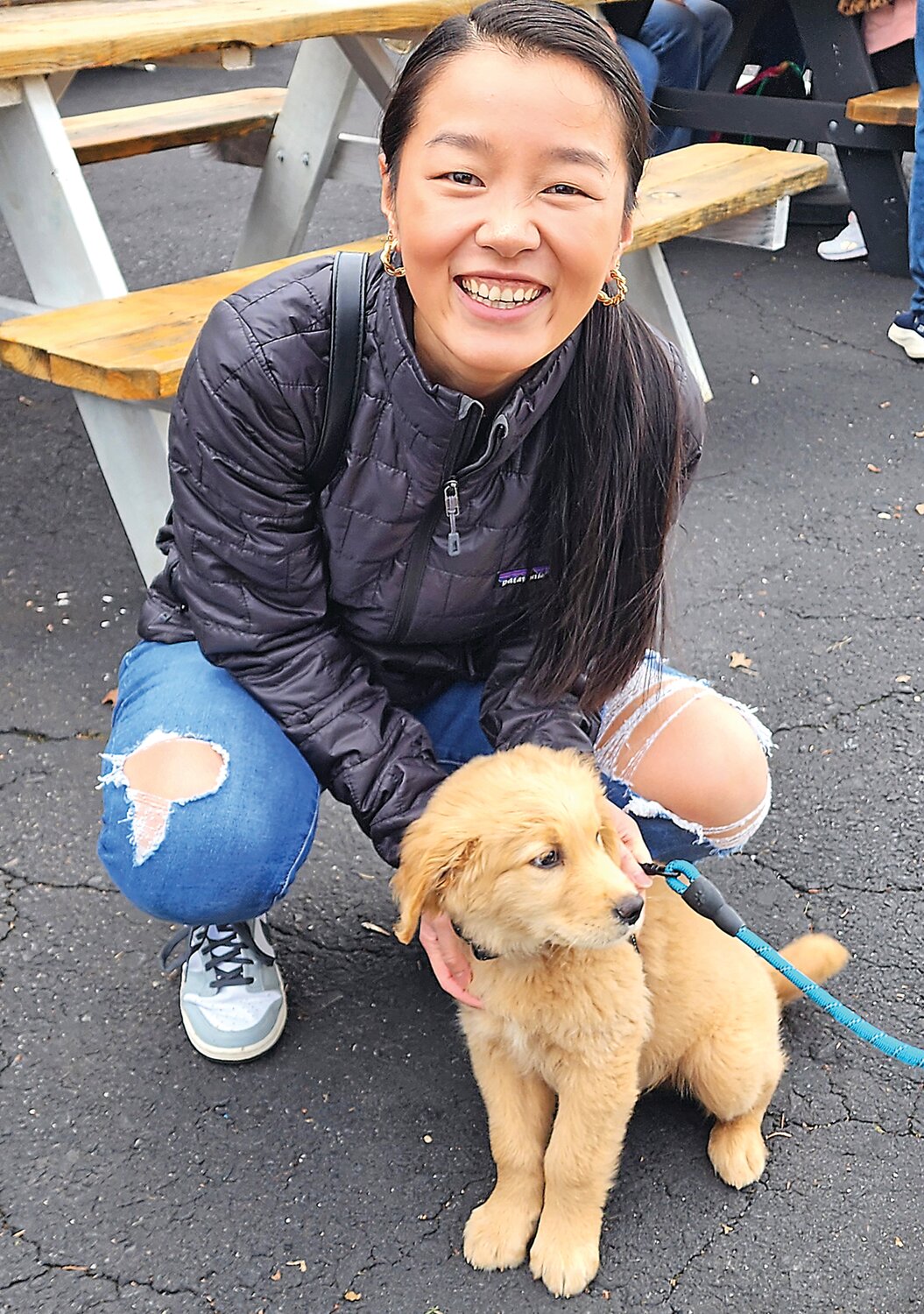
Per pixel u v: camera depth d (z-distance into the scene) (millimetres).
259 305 1824
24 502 3867
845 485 4203
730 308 5527
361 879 2633
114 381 2656
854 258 6070
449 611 2047
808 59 5730
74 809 2771
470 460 1854
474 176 1557
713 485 4180
